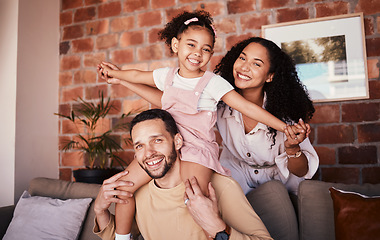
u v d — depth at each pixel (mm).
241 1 2475
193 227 1131
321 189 1446
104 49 2814
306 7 2340
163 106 1297
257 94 1609
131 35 2746
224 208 1132
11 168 2463
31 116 2629
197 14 1338
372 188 1382
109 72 1533
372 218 1186
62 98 2891
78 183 1922
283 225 1420
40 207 1749
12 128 2490
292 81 1619
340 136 2215
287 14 2373
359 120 2186
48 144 2762
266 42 1539
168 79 1315
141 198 1223
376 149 2143
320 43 2277
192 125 1230
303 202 1456
